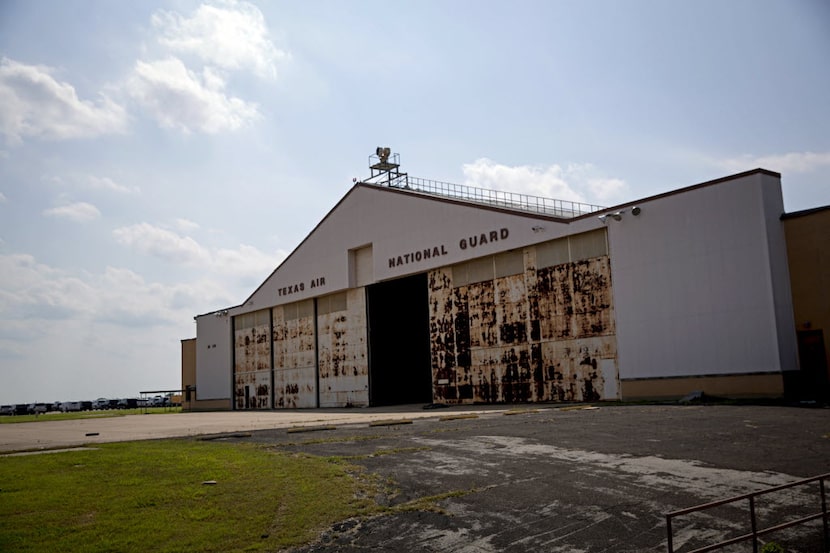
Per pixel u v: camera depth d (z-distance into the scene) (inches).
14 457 730.2
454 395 1654.8
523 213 1498.5
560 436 733.9
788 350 1078.4
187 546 372.5
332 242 2118.6
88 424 1659.7
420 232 1780.3
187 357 2908.5
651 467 537.6
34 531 397.4
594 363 1339.8
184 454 709.3
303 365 2237.9
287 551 367.9
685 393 1176.8
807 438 635.5
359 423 1075.9
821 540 371.2
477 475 539.5
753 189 1111.6
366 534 395.5
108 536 387.9
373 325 2006.6
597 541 372.2
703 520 403.2
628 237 1288.1
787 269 1109.7
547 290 1445.6
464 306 1647.4
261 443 816.9
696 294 1174.3
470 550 366.3
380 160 2242.9
